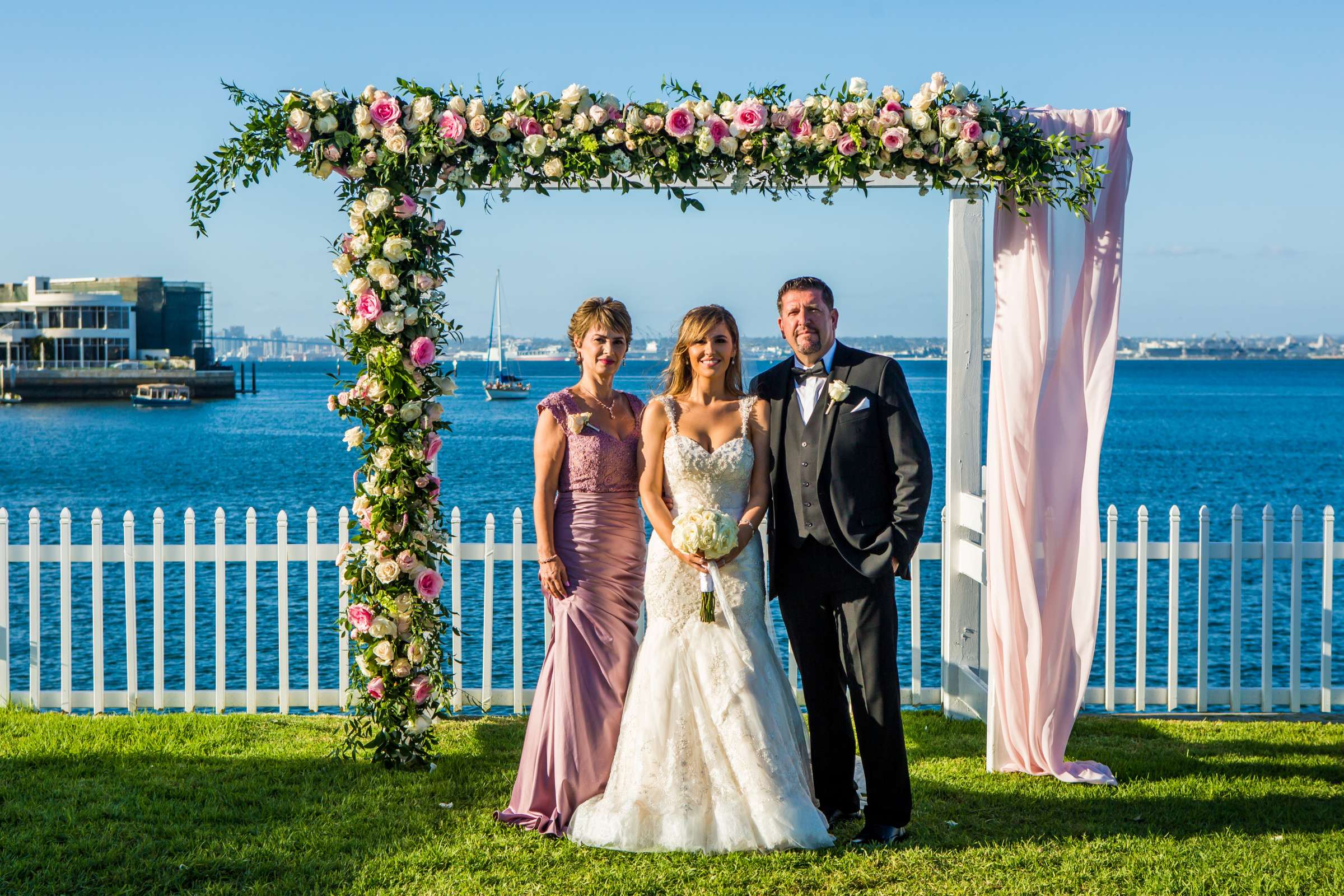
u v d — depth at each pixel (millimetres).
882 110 4945
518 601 6449
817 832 4270
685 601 4488
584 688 4664
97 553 6449
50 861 4070
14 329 99625
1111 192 5090
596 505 4789
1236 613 6410
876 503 4430
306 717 6281
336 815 4656
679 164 4945
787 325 4531
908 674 10016
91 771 5203
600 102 4996
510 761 5453
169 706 6520
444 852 4219
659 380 4914
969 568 6125
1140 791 4992
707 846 4219
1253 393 94062
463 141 5000
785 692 4547
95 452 44969
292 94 4934
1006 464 5199
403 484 5160
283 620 6496
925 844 4328
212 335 119062
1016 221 5160
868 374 4469
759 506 4543
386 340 5152
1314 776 5211
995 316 5238
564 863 4137
